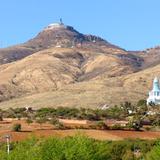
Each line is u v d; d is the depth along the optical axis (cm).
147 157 11162
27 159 9381
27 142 10212
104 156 9975
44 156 9581
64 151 9600
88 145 9838
